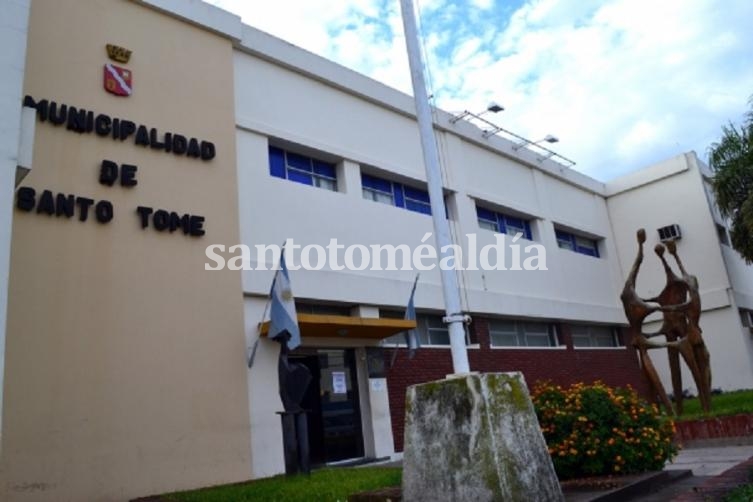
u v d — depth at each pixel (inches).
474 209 691.4
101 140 394.6
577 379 761.6
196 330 405.1
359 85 586.6
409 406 205.2
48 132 371.9
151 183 410.0
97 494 340.2
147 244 396.8
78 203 373.1
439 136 681.0
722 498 217.5
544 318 735.1
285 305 399.2
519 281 719.7
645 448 298.4
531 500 183.5
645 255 935.0
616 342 892.6
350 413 496.1
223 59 479.8
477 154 732.0
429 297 579.8
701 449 445.4
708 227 883.4
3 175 261.9
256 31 510.3
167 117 431.5
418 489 195.0
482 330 648.4
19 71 280.8
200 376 398.9
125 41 424.8
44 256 351.6
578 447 296.2
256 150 483.2
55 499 325.7
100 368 358.0
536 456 193.3
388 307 543.5
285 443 355.9
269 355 439.5
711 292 870.4
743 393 718.5
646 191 948.0
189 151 434.9
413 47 253.0
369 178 593.0
